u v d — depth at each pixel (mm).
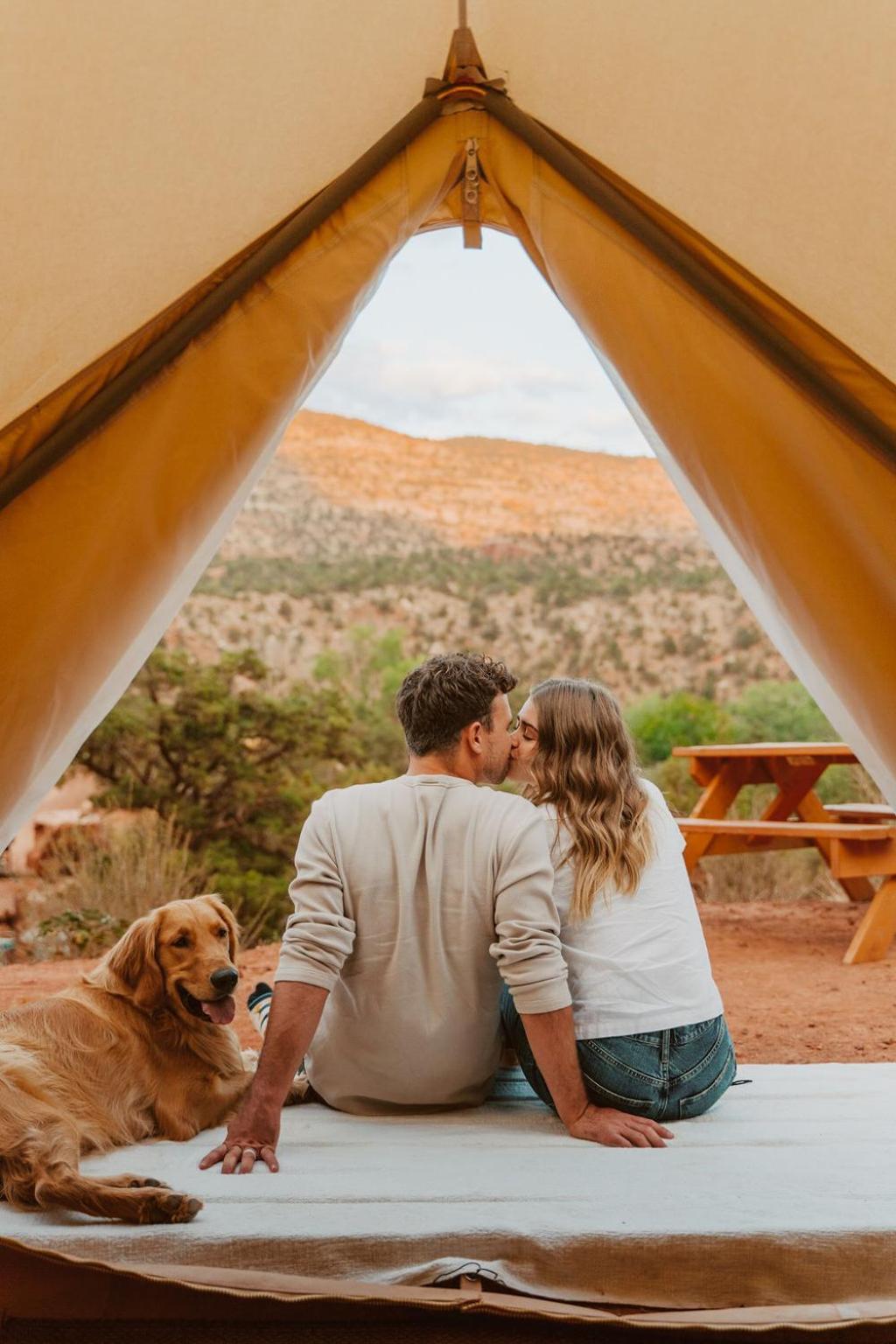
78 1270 2324
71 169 2875
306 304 3039
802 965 6559
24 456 2924
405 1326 2316
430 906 2971
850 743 3289
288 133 2969
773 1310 2246
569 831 3145
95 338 2879
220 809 11961
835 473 2916
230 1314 2330
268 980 6402
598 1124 2840
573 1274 2303
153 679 13141
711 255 2951
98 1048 2938
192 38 2908
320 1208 2426
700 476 3082
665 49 2916
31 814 3217
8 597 2941
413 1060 2998
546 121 3051
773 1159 2688
